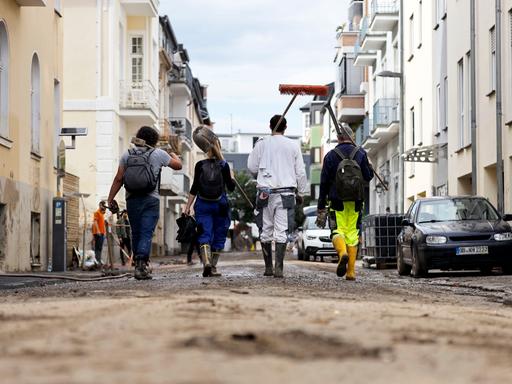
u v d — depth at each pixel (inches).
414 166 3134.8
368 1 4328.3
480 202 1608.0
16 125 1827.0
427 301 728.3
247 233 7480.3
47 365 281.9
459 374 282.4
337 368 283.7
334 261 2974.9
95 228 2206.0
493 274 1577.3
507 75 1900.8
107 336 366.3
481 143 2106.3
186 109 5610.2
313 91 1107.3
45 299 693.3
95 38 3255.4
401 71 3233.3
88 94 3250.5
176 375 256.8
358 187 1051.3
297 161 1085.1
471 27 2110.0
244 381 249.9
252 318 456.1
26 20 1923.0
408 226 1598.2
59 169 2047.2
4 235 1729.8
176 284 888.9
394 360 308.0
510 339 405.4
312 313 494.0
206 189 1098.7
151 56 3646.7
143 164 1082.7
